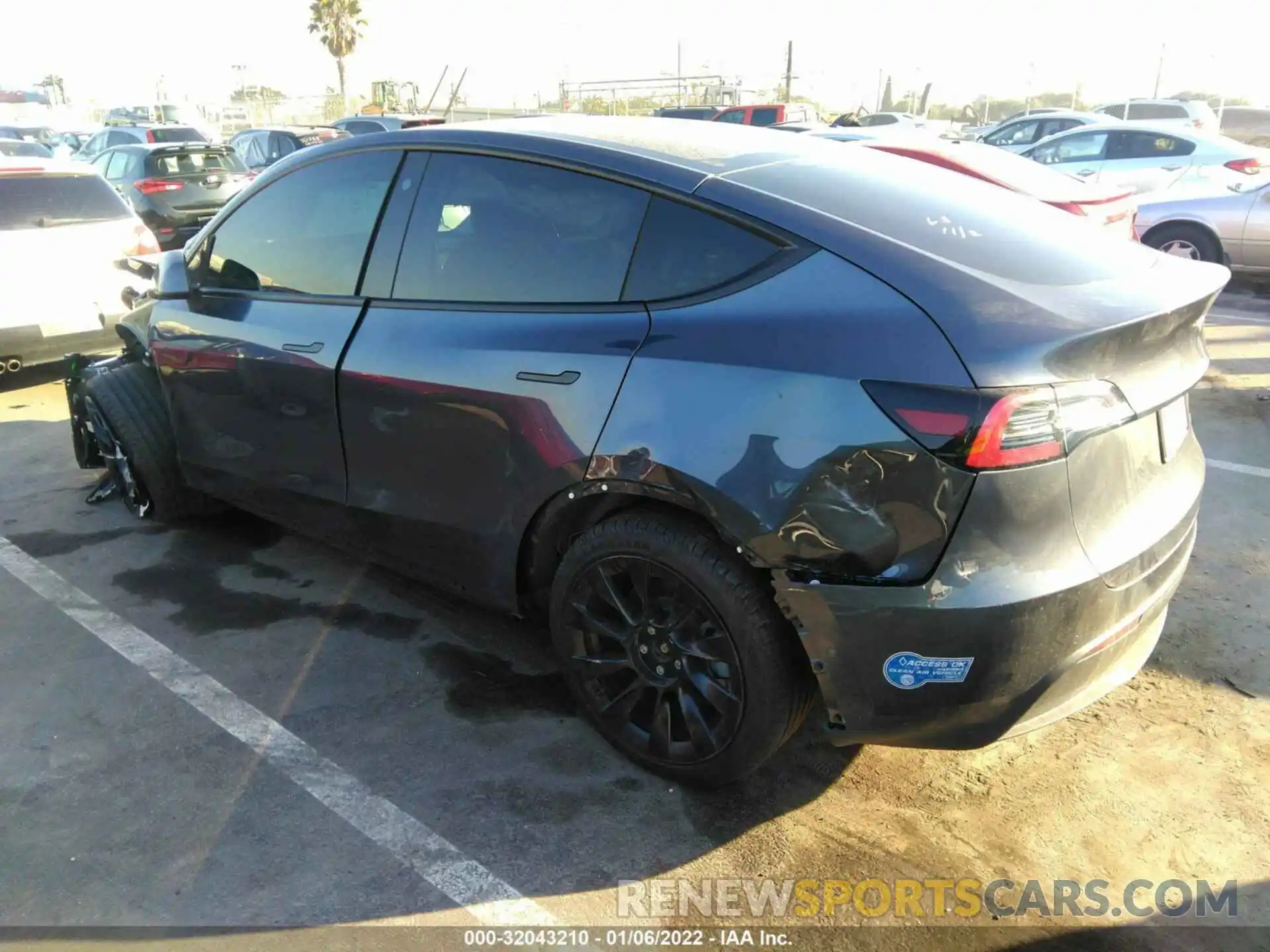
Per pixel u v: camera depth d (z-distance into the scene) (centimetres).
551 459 258
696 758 259
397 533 316
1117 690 313
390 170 316
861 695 226
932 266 226
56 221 648
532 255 278
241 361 347
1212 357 725
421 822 256
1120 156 1252
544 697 312
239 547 422
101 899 229
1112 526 226
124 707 305
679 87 2803
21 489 489
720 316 238
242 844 247
